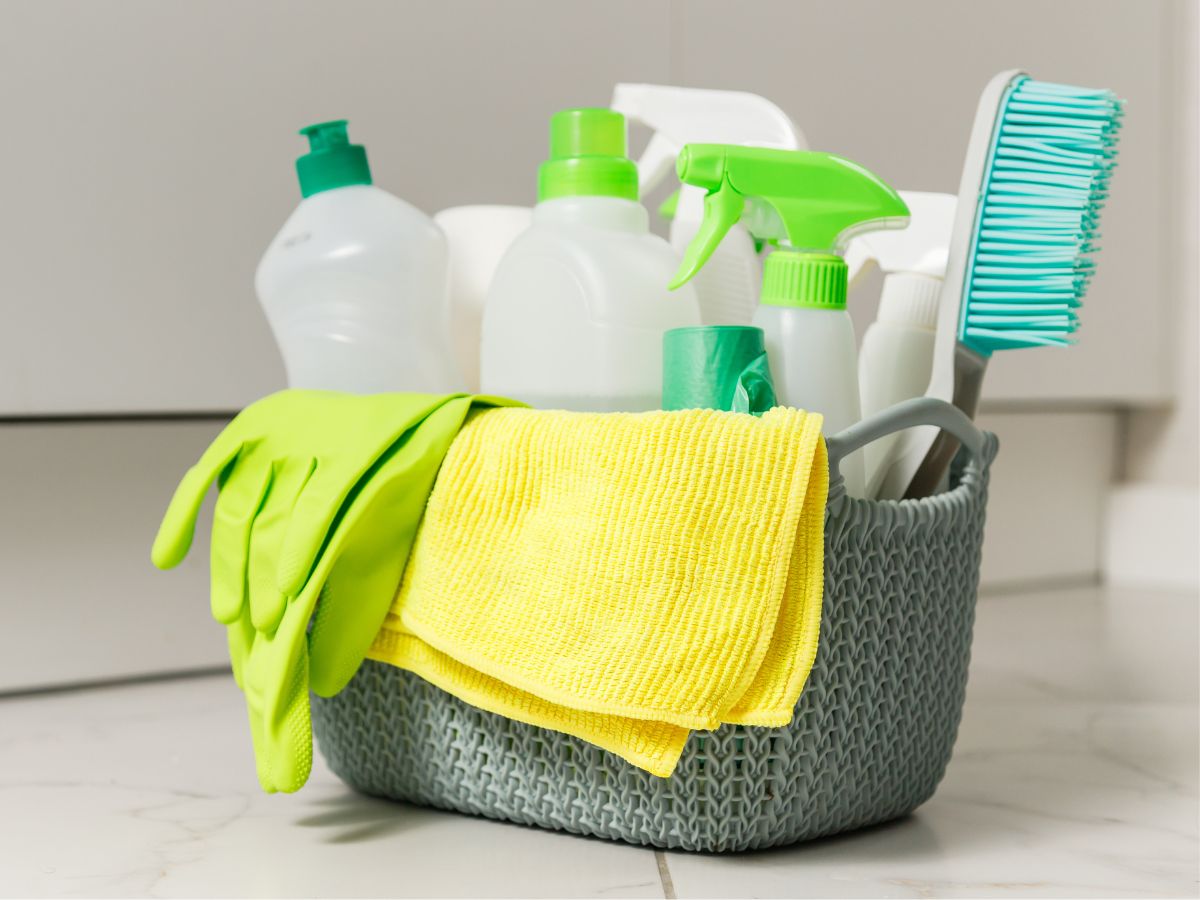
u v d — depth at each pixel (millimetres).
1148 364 1369
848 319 535
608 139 589
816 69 1081
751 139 654
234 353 876
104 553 900
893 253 611
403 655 532
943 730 559
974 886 488
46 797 636
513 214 703
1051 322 531
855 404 526
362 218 621
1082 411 1421
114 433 895
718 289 629
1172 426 1410
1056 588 1388
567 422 488
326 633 525
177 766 696
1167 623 1157
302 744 520
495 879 493
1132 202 1339
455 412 517
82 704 853
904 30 1130
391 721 573
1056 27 1248
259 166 870
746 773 489
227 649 964
